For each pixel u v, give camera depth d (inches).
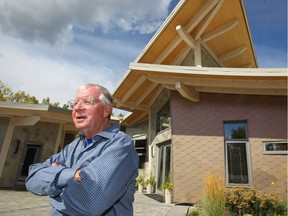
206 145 311.0
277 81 289.4
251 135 299.6
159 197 368.2
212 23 378.0
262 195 237.8
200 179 298.2
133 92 440.8
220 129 313.9
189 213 230.1
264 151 289.1
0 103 396.2
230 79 301.0
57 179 46.6
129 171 48.6
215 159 301.9
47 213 225.8
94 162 44.8
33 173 51.3
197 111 328.8
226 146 308.0
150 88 430.6
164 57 403.2
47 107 399.2
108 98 66.6
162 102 418.0
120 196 46.6
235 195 225.6
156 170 436.5
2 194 331.6
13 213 217.5
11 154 424.5
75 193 41.9
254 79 291.4
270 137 292.5
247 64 509.4
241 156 298.4
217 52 455.2
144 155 561.0
